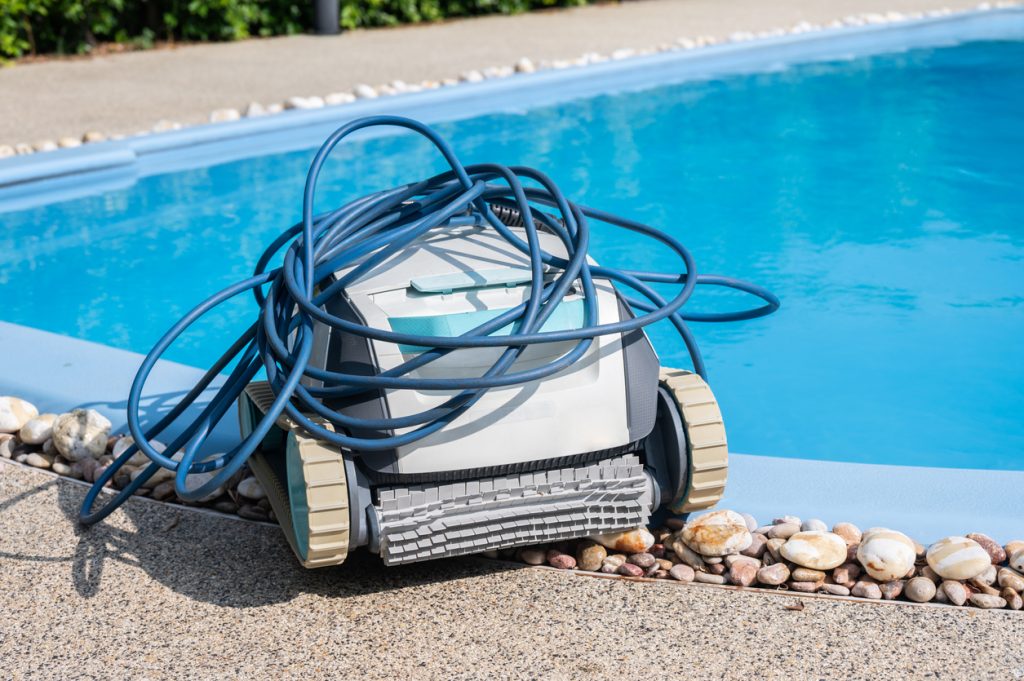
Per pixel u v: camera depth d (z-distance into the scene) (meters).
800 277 3.07
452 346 1.79
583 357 1.88
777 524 1.98
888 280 3.04
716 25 6.82
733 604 1.87
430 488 1.84
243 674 1.77
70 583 1.91
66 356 2.44
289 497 1.89
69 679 1.77
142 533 1.99
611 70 5.41
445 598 1.88
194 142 4.04
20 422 2.22
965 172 4.14
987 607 1.86
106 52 5.95
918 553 1.93
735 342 2.70
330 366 1.87
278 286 1.94
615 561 1.93
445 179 2.05
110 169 3.81
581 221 1.93
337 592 1.89
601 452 1.88
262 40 6.38
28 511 2.04
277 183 3.93
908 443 2.36
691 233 3.46
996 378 2.55
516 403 1.85
